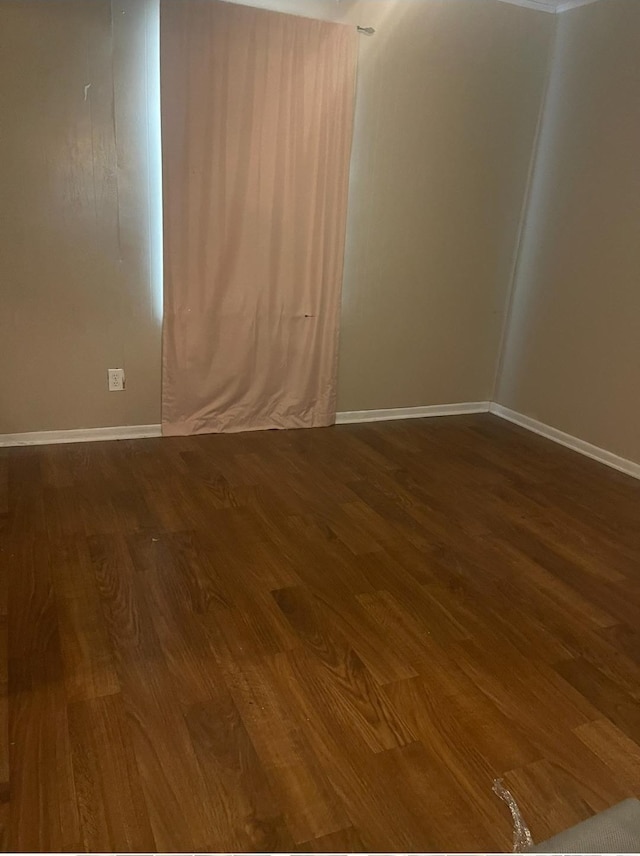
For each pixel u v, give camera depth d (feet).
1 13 8.54
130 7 9.10
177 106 9.53
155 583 7.01
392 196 11.62
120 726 5.12
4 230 9.33
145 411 11.00
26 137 9.07
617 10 10.62
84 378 10.44
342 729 5.24
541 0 11.41
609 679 6.02
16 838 4.22
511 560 8.01
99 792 4.57
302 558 7.71
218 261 10.52
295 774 4.81
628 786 4.89
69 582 6.91
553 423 12.60
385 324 12.40
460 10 11.05
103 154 9.52
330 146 10.68
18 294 9.68
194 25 9.30
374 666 5.98
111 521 8.24
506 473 10.75
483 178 12.28
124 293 10.25
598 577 7.75
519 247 13.10
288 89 10.11
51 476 9.41
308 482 9.84
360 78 10.71
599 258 11.34
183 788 4.64
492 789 4.80
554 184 12.16
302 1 10.00
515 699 5.70
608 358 11.30
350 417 12.75
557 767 5.02
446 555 8.01
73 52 8.99
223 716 5.29
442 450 11.61
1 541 7.62
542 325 12.68
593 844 4.37
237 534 8.15
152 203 10.01
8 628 6.15
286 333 11.42
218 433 11.52
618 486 10.50
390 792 4.72
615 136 10.87
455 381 13.56
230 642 6.16
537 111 12.32
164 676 5.68
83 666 5.73
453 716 5.46
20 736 4.97
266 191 10.47
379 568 7.61
